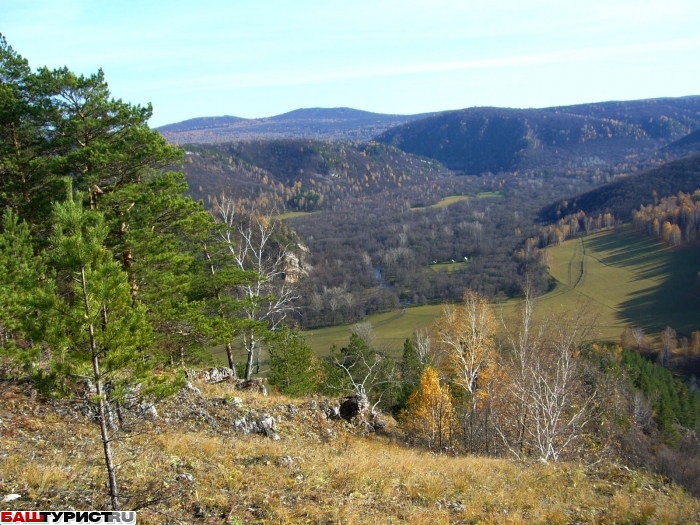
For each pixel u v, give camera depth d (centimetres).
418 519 841
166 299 1402
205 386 1638
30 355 658
